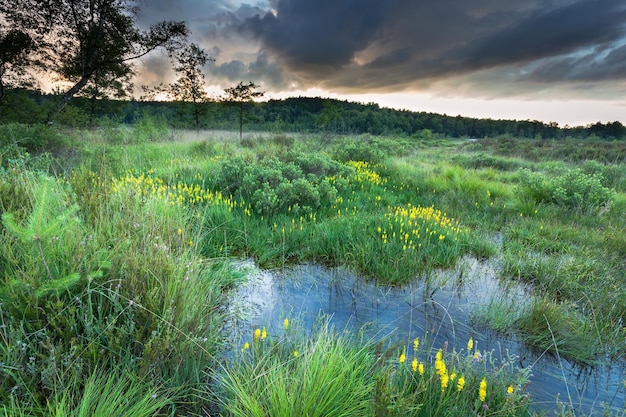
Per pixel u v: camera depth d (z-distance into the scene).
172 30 17.08
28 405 1.79
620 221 6.76
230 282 3.91
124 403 1.88
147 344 2.04
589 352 2.94
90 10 15.30
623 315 3.57
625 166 13.39
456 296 3.92
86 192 4.17
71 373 1.94
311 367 2.09
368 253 4.61
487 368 2.68
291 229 5.23
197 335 2.51
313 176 7.88
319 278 4.24
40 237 2.19
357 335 3.00
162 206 4.58
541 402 2.41
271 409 1.88
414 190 9.15
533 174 8.85
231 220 5.31
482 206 7.73
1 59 14.13
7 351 1.87
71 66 16.44
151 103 27.62
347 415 1.91
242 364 2.44
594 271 4.39
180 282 2.81
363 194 8.09
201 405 2.14
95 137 14.70
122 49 16.56
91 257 2.73
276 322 3.19
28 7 14.15
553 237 5.86
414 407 1.89
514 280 4.43
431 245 5.02
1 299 2.16
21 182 3.65
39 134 9.89
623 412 2.17
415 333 3.14
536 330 3.18
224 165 7.56
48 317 2.11
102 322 2.28
